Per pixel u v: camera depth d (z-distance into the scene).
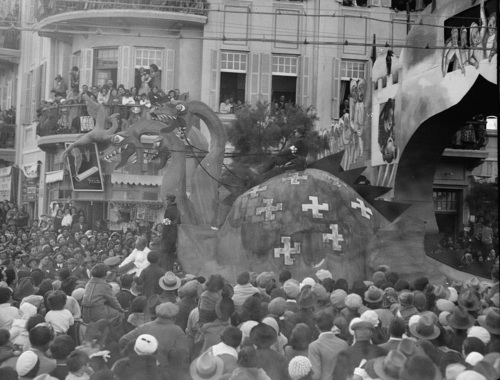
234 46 37.97
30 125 42.00
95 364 7.92
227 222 21.22
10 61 43.56
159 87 37.72
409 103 28.69
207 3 37.56
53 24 37.78
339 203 20.94
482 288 13.67
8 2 43.41
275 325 8.79
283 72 38.53
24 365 7.20
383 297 11.14
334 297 10.58
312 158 33.25
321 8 38.50
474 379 6.45
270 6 38.22
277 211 20.50
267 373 7.77
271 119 32.84
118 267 15.70
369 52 39.00
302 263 20.08
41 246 26.80
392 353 6.90
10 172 42.19
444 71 26.47
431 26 26.56
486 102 25.95
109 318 11.31
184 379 8.08
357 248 20.64
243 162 31.00
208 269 20.44
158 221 36.31
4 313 10.29
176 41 37.81
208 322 9.85
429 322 8.73
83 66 37.97
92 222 36.75
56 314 9.88
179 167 22.09
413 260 20.73
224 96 38.12
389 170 30.23
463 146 36.31
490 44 23.88
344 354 7.94
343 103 38.88
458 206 37.66
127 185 36.12
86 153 35.75
